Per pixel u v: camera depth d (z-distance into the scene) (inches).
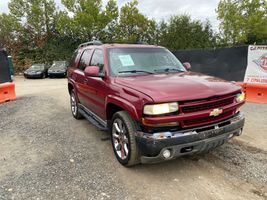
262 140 208.7
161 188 147.3
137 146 155.1
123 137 167.0
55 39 1423.5
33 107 346.0
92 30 1384.1
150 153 142.9
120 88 165.3
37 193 145.6
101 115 202.5
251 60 354.3
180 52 484.4
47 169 171.8
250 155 183.0
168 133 140.7
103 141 217.3
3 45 1322.6
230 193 140.9
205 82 160.4
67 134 236.4
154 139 139.9
